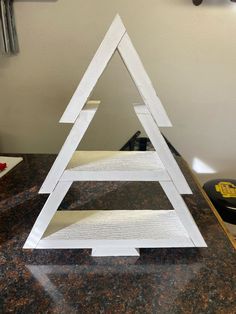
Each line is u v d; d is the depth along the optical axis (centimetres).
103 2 164
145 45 171
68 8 165
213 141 192
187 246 72
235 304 57
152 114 63
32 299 58
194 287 61
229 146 193
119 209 92
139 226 75
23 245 75
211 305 57
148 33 169
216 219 86
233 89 180
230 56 173
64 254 72
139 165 69
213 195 108
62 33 170
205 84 179
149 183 110
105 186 108
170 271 66
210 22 166
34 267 67
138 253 71
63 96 184
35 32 170
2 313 55
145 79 60
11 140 196
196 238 72
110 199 98
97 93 181
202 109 185
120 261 69
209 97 182
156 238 71
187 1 162
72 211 82
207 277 64
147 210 84
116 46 58
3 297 59
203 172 196
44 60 176
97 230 73
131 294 59
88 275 65
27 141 196
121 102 183
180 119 187
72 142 64
